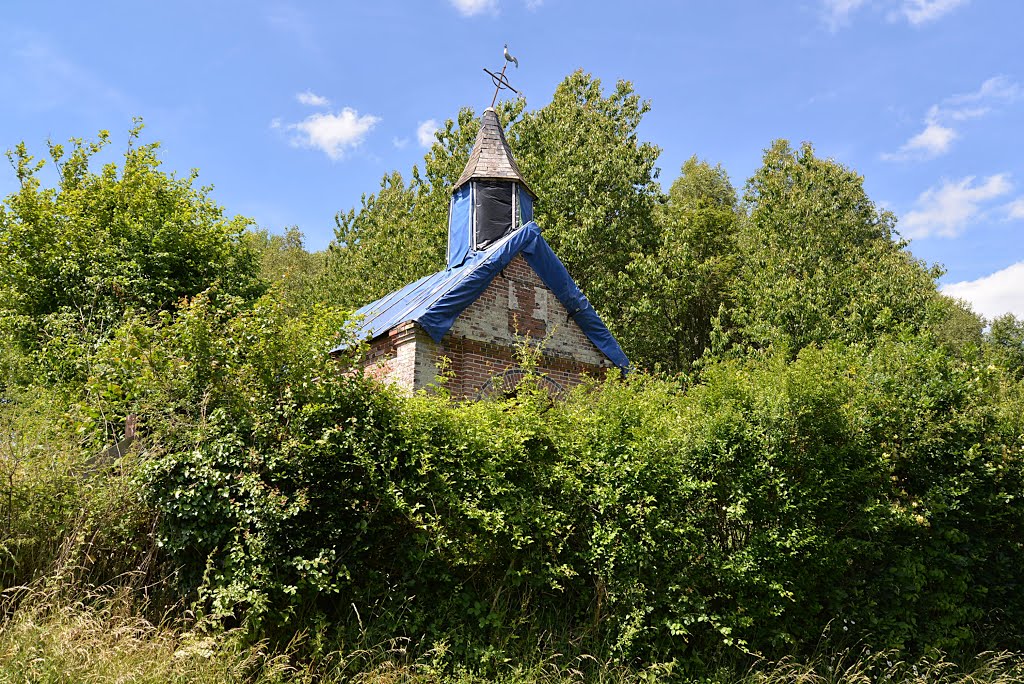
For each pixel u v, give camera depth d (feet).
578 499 20.93
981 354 27.22
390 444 19.84
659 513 20.62
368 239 117.91
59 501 19.57
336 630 18.80
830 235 93.30
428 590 19.62
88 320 54.75
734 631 20.51
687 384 25.53
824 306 80.64
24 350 54.95
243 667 16.76
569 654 19.75
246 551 17.99
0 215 61.67
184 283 61.16
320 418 19.27
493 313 41.75
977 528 23.71
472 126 89.61
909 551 22.15
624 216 87.66
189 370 19.48
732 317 88.38
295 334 20.68
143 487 18.83
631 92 94.12
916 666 21.22
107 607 17.53
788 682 20.34
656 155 91.97
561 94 92.27
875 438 22.43
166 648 16.71
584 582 20.77
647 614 20.31
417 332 38.22
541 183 84.17
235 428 18.74
